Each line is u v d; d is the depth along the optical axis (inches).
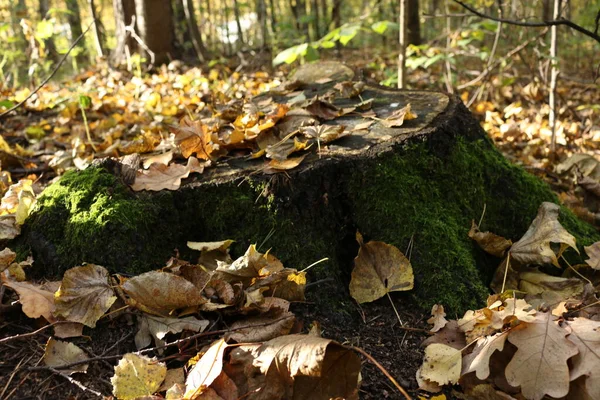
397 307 30.8
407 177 32.9
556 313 28.3
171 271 28.8
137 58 84.7
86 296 27.2
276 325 26.5
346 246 32.7
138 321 27.4
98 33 92.7
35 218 31.4
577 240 35.9
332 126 34.4
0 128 57.4
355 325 29.5
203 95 72.6
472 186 35.3
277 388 23.7
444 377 25.7
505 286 32.8
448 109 37.4
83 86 80.7
